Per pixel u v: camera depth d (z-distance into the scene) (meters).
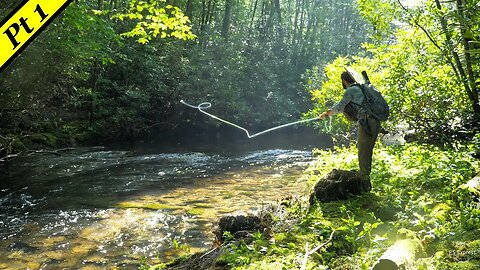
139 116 19.50
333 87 10.20
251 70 25.09
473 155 6.93
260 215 5.54
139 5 8.41
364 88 5.70
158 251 6.14
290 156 15.45
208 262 4.34
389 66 9.69
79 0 11.38
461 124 8.59
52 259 5.91
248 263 3.95
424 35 9.22
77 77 15.56
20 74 12.15
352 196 5.38
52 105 16.83
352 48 35.06
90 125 17.58
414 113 9.09
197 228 7.11
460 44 8.44
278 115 25.17
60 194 9.59
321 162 8.15
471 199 4.62
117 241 6.56
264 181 10.89
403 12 9.21
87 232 6.99
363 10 9.62
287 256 3.90
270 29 31.59
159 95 20.12
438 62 9.02
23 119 14.95
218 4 28.70
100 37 12.98
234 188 10.06
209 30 23.98
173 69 20.70
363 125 5.61
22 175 11.44
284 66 28.05
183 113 21.16
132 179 11.17
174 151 16.52
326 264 3.72
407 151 7.45
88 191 9.86
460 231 3.88
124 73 19.22
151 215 7.89
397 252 3.40
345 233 4.27
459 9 7.11
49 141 15.16
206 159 14.62
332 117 10.41
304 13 39.50
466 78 8.28
